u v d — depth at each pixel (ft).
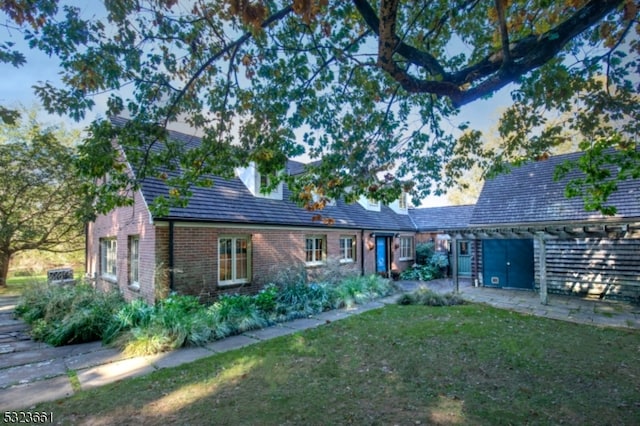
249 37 15.69
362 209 55.47
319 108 19.67
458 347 19.89
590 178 18.45
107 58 13.98
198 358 19.20
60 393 14.99
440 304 32.68
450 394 14.07
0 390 15.35
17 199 48.83
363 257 50.19
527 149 20.31
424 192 22.67
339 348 20.20
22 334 25.21
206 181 19.99
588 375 15.78
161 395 14.53
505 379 15.47
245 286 33.45
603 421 11.87
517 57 11.22
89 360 19.24
